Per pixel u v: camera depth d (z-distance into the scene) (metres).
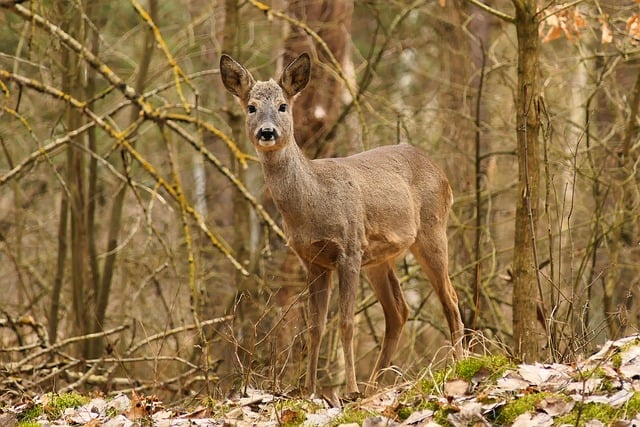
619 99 14.73
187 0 20.64
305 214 9.61
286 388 9.40
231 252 15.18
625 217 14.01
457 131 15.72
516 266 10.16
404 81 21.33
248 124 9.64
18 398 10.74
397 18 15.51
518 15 10.21
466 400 7.22
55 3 14.34
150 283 15.80
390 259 10.67
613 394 6.92
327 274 9.87
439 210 10.90
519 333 10.04
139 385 12.73
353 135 15.48
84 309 14.59
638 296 13.49
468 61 15.76
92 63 12.83
